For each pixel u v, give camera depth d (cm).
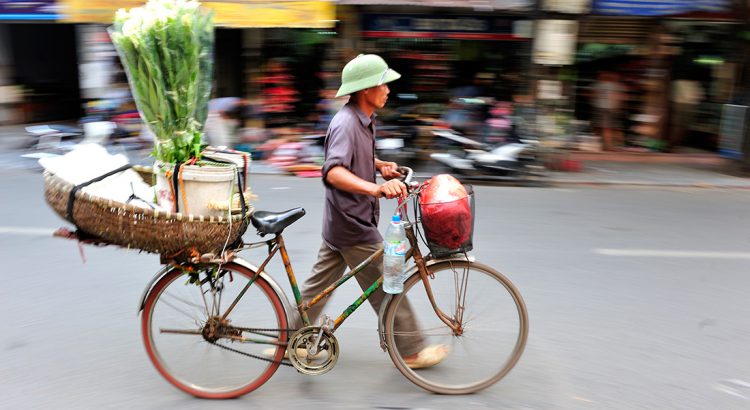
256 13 784
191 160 275
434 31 955
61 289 433
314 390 309
